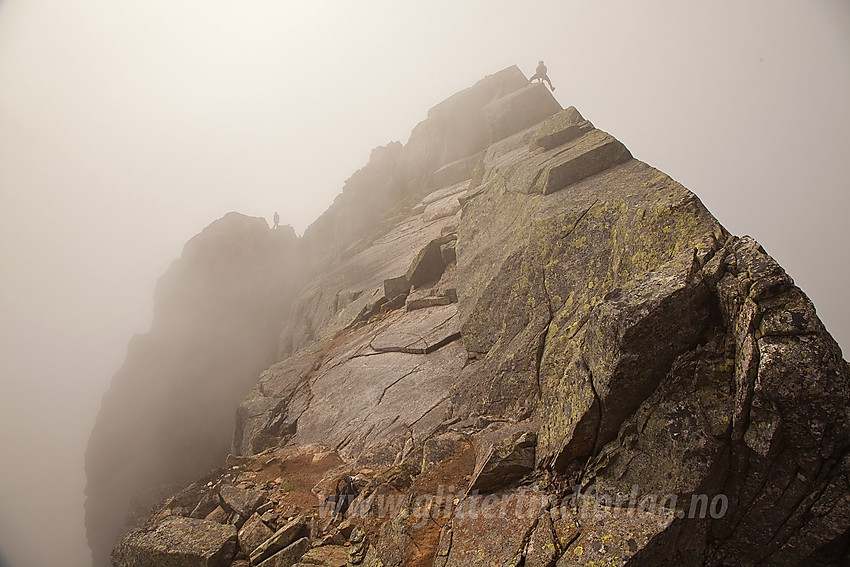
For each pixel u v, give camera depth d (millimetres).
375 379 18656
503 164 21219
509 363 12703
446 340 18125
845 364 7008
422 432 13750
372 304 26062
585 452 8648
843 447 6777
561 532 7602
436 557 8211
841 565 7098
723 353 7695
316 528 11164
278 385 23719
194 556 10945
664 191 11461
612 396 8211
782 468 7168
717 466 7316
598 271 12047
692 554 7465
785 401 6777
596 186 14359
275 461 15469
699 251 8523
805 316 6871
